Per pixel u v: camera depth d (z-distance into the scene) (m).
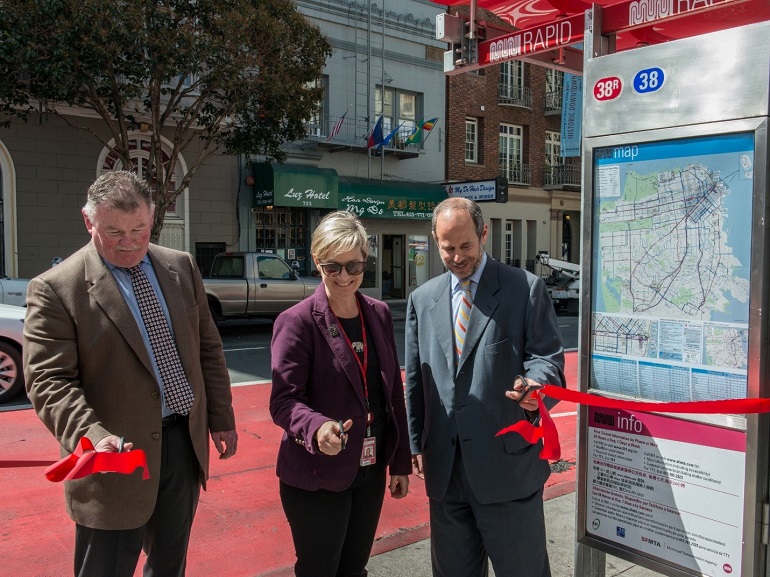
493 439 2.37
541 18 3.56
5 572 3.34
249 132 14.45
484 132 22.77
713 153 2.09
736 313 2.06
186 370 2.46
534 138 24.36
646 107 2.24
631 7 2.35
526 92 23.83
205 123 14.62
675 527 2.24
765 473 2.04
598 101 2.38
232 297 13.02
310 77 14.27
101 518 2.22
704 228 2.12
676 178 2.19
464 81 21.98
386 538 3.76
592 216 2.44
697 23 3.03
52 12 10.82
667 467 2.25
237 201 17.30
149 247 2.54
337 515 2.39
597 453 2.46
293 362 2.36
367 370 2.46
